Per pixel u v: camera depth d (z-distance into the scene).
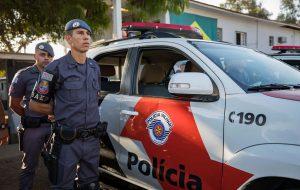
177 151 2.96
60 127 2.96
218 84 2.80
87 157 3.08
